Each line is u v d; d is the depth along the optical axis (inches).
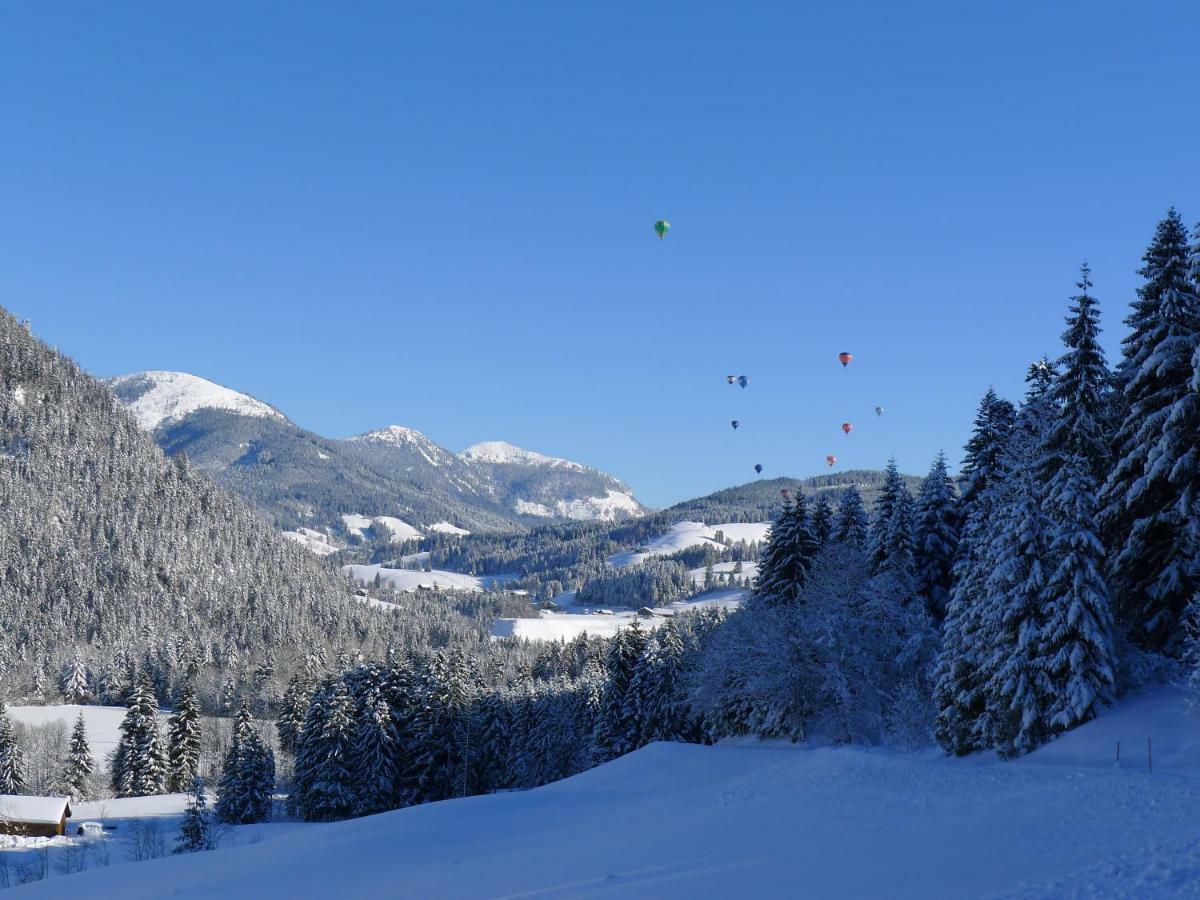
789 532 2465.6
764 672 2138.3
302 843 1445.6
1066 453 1497.3
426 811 1667.1
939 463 2299.5
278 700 6151.6
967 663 1541.6
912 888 665.6
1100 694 1362.0
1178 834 720.3
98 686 6845.5
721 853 964.0
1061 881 603.2
